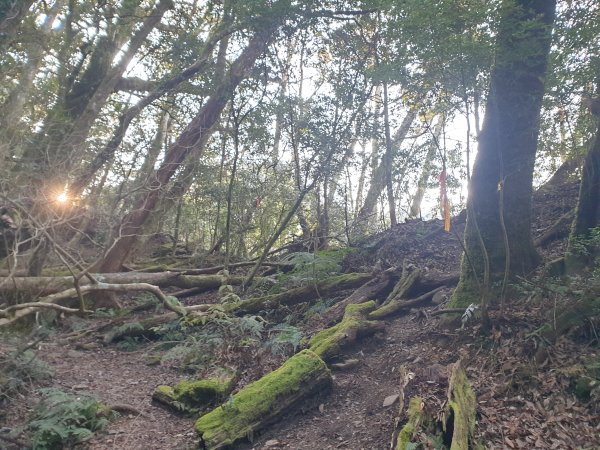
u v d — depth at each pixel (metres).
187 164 11.58
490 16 4.75
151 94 11.20
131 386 6.34
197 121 11.18
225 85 10.36
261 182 12.30
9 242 8.34
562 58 5.09
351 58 9.78
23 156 8.68
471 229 6.42
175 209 15.76
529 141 6.09
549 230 8.38
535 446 3.94
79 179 8.66
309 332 7.20
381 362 6.10
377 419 4.76
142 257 14.16
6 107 9.40
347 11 8.98
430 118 7.25
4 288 7.79
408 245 10.06
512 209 6.24
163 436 4.98
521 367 4.88
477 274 6.28
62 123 9.62
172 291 11.31
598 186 6.28
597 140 6.44
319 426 4.95
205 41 11.87
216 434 4.68
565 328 5.22
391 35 5.71
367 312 7.32
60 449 4.73
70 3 11.06
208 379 5.77
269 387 5.17
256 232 16.17
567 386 4.59
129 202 10.50
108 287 7.83
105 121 12.09
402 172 11.68
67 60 11.49
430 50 5.15
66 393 5.53
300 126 10.02
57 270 10.58
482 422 4.31
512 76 5.75
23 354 6.20
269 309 8.41
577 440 3.96
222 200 12.59
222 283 10.37
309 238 11.86
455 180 10.04
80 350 7.75
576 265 6.12
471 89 5.30
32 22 10.19
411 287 7.82
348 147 10.23
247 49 10.20
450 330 6.09
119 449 4.72
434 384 4.85
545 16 5.44
